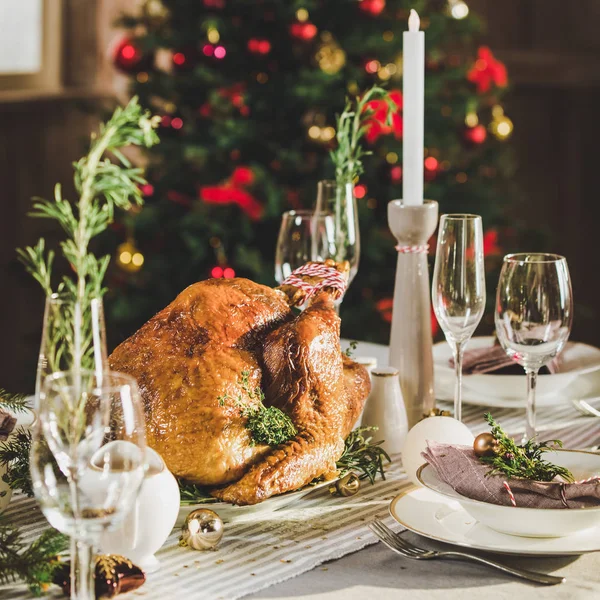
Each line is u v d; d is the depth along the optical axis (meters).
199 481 1.17
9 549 0.98
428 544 1.10
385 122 1.62
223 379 1.18
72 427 0.82
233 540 1.12
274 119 3.22
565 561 1.06
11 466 1.19
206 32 3.19
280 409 1.22
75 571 0.87
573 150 4.86
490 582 1.01
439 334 3.26
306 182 3.18
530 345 1.34
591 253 4.94
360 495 1.27
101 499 0.81
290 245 1.62
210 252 3.28
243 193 3.06
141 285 3.29
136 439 0.84
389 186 3.19
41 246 0.89
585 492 1.06
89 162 0.88
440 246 1.37
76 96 4.14
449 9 3.42
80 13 4.12
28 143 4.12
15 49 4.08
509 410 1.67
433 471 1.15
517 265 1.34
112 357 1.24
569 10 4.75
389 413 1.44
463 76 3.32
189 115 3.29
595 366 1.63
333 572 1.04
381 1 3.12
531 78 4.73
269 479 1.14
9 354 4.28
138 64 3.30
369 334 3.14
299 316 1.26
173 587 1.00
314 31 3.04
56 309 0.86
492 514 1.06
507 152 3.52
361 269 3.25
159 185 3.31
